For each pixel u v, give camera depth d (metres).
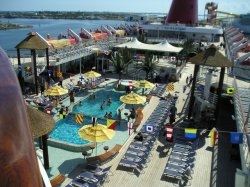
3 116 1.64
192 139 19.05
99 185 13.98
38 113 13.45
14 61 34.50
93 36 50.62
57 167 15.79
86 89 31.20
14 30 135.00
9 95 1.73
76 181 13.47
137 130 21.00
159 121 21.98
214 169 16.28
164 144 19.02
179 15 68.94
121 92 31.73
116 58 34.47
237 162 17.08
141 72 37.19
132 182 14.66
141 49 40.38
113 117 24.09
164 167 16.19
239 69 29.06
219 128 22.02
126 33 70.38
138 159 15.93
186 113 24.84
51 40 39.44
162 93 30.23
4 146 1.56
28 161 1.61
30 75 29.83
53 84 30.44
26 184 1.52
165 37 65.81
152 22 75.94
